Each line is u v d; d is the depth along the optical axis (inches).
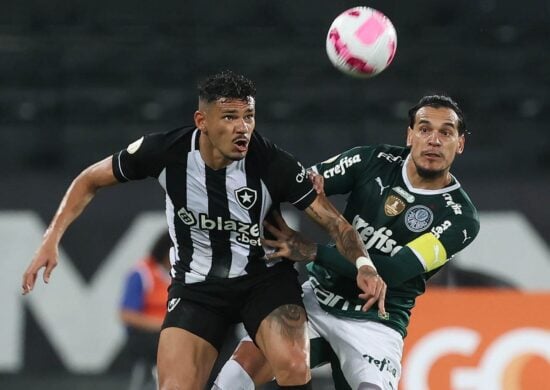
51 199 1398.9
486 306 1155.3
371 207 754.2
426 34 1951.3
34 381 1344.7
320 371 1332.4
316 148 1688.0
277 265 726.5
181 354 698.2
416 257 725.9
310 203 712.4
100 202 1393.9
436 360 1136.2
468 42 1940.2
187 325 708.7
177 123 1765.5
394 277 724.0
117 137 1733.5
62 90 1838.1
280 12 1994.3
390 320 762.8
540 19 1991.9
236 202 698.2
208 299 716.0
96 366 1352.1
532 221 1385.3
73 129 1739.7
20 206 1392.7
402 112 1787.6
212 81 674.8
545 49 1931.6
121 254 1378.0
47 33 1934.1
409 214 746.2
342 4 1996.8
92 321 1363.2
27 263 1375.5
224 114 668.1
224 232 707.4
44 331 1357.0
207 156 692.7
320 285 769.6
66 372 1349.7
